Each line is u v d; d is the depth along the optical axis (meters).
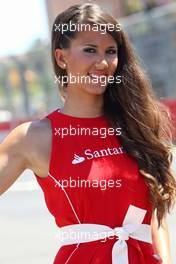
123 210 4.84
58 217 4.91
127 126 5.08
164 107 5.32
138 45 40.03
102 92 4.97
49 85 53.00
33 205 17.25
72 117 4.99
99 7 5.01
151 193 4.93
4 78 60.91
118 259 4.79
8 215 16.06
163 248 5.09
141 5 45.75
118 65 5.17
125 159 4.94
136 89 5.16
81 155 4.87
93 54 4.93
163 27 38.84
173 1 43.62
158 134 5.16
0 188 4.88
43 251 12.74
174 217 13.96
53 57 5.12
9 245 13.31
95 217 4.80
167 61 38.75
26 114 54.66
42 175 4.92
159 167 5.05
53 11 45.12
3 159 4.87
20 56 54.94
